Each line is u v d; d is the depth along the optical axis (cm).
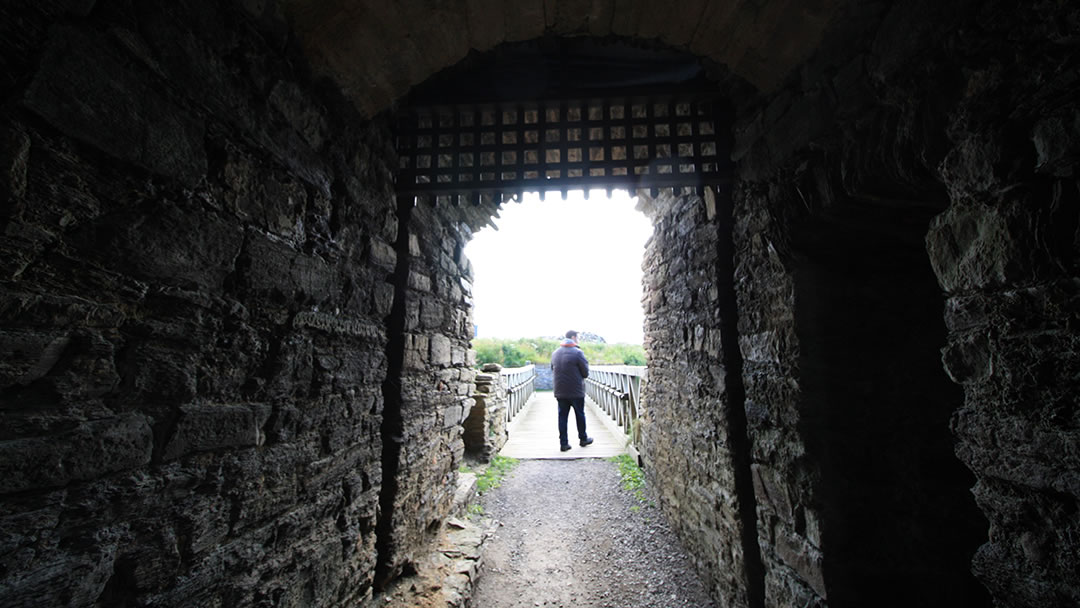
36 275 78
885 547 171
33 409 78
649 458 426
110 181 91
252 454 130
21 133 75
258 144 132
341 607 174
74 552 84
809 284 180
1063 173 82
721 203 231
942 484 179
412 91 227
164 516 103
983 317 100
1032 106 86
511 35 185
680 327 302
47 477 79
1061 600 85
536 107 228
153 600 101
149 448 99
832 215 155
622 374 690
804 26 148
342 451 175
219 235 116
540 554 321
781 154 174
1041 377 87
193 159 109
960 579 173
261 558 133
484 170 226
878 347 182
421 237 252
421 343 252
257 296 131
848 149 141
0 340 72
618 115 264
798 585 182
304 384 152
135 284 95
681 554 310
